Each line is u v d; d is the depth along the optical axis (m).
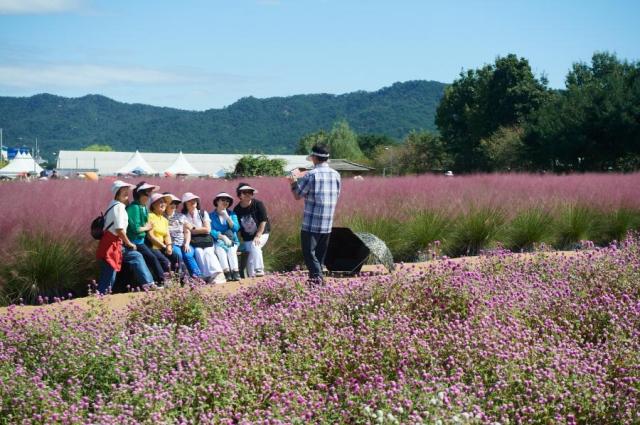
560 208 15.20
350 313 6.60
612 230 15.31
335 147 105.56
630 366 5.16
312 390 4.90
